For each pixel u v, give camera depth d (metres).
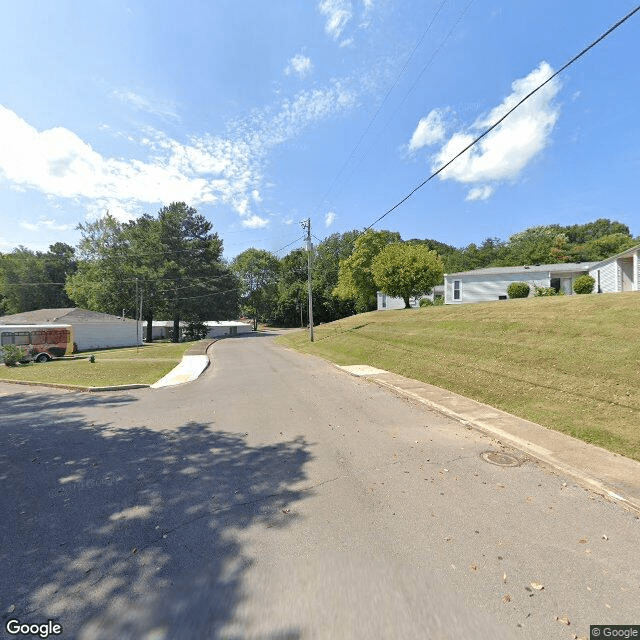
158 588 2.77
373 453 5.50
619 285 22.73
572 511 3.80
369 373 12.52
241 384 11.94
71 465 5.30
